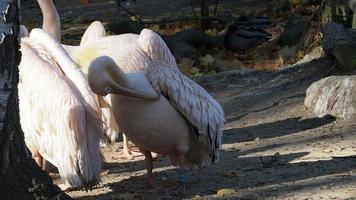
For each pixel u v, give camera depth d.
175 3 28.31
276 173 10.77
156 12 26.95
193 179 11.09
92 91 10.05
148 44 12.51
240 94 16.48
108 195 10.66
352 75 14.60
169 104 10.30
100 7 28.81
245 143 13.00
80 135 9.94
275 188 9.96
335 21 18.02
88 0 29.61
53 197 8.87
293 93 15.66
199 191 10.39
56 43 10.87
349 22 17.89
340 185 9.77
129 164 12.70
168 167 12.09
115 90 9.98
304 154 11.73
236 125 14.37
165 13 26.62
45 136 10.33
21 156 8.60
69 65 10.57
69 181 10.11
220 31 24.08
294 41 21.14
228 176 10.95
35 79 10.47
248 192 9.93
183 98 10.29
